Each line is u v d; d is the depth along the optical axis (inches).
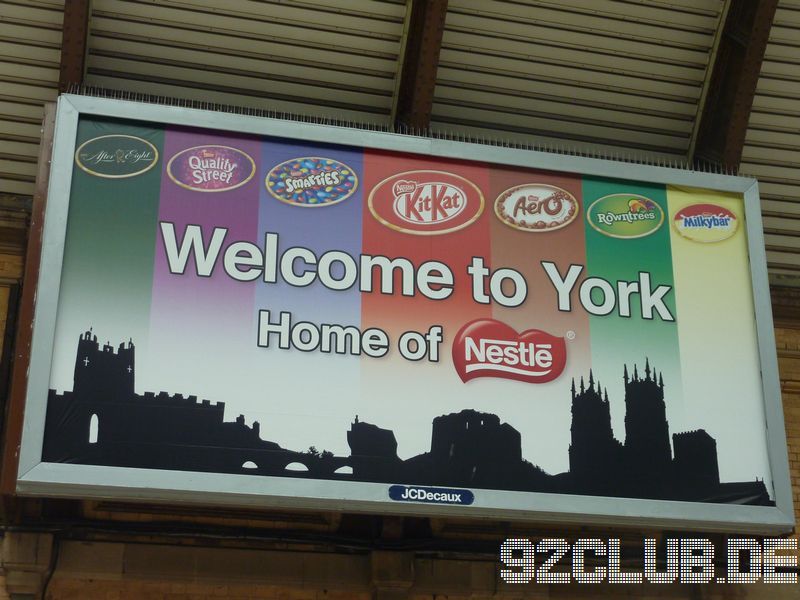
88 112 408.5
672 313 426.6
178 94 458.3
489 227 426.3
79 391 370.0
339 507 376.2
